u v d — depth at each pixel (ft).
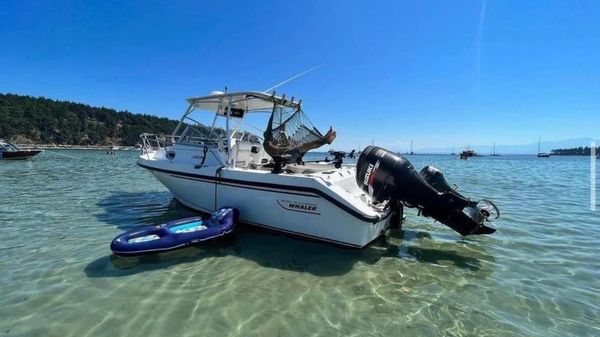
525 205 32.89
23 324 10.59
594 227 23.68
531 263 16.49
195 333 10.24
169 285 13.43
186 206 25.34
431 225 23.68
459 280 14.34
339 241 17.28
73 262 15.69
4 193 35.27
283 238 19.08
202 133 23.76
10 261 15.75
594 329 10.66
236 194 20.33
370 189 17.80
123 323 10.72
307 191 17.20
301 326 10.72
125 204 29.43
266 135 20.66
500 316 11.42
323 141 22.56
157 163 25.12
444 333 10.39
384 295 12.87
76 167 72.69
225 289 13.17
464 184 52.95
